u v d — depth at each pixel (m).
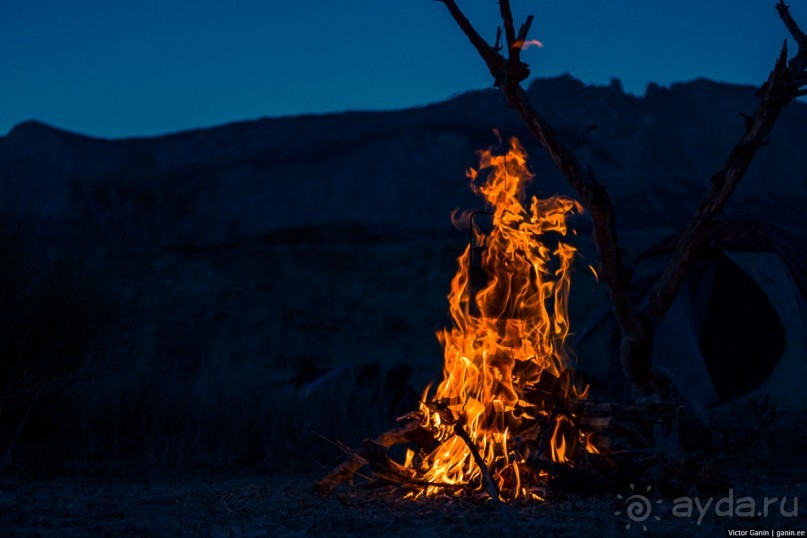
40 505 4.58
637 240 25.77
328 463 6.90
